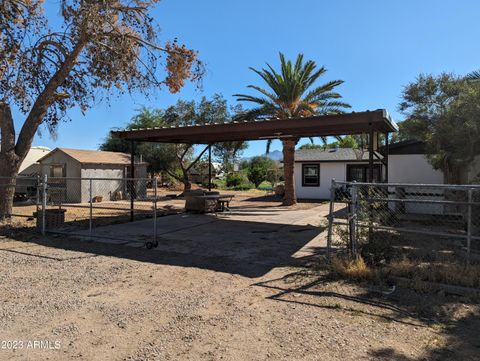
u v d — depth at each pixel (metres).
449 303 4.46
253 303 4.58
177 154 30.58
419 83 10.80
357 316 4.13
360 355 3.27
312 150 26.28
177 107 31.31
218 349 3.41
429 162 11.25
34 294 4.94
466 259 5.56
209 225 11.37
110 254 7.38
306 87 17.58
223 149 33.25
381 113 9.39
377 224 6.00
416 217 10.98
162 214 14.48
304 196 24.00
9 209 11.47
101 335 3.71
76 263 6.64
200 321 4.05
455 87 10.20
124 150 34.38
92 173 22.83
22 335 3.71
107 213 15.19
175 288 5.20
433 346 3.42
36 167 24.59
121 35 12.12
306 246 8.06
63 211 11.05
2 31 11.00
